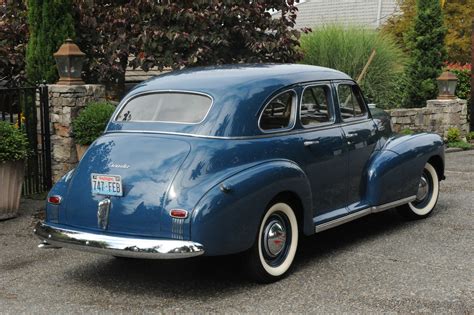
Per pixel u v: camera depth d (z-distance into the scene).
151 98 5.69
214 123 5.23
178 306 4.83
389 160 6.60
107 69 10.41
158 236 4.81
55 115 8.98
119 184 4.98
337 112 6.30
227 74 5.74
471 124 16.81
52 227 5.23
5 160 7.36
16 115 10.49
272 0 11.43
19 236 6.89
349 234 6.86
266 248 5.26
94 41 10.75
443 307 4.71
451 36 23.30
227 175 4.98
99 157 5.29
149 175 4.96
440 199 8.57
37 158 8.91
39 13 9.98
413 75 15.98
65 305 4.89
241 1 10.84
